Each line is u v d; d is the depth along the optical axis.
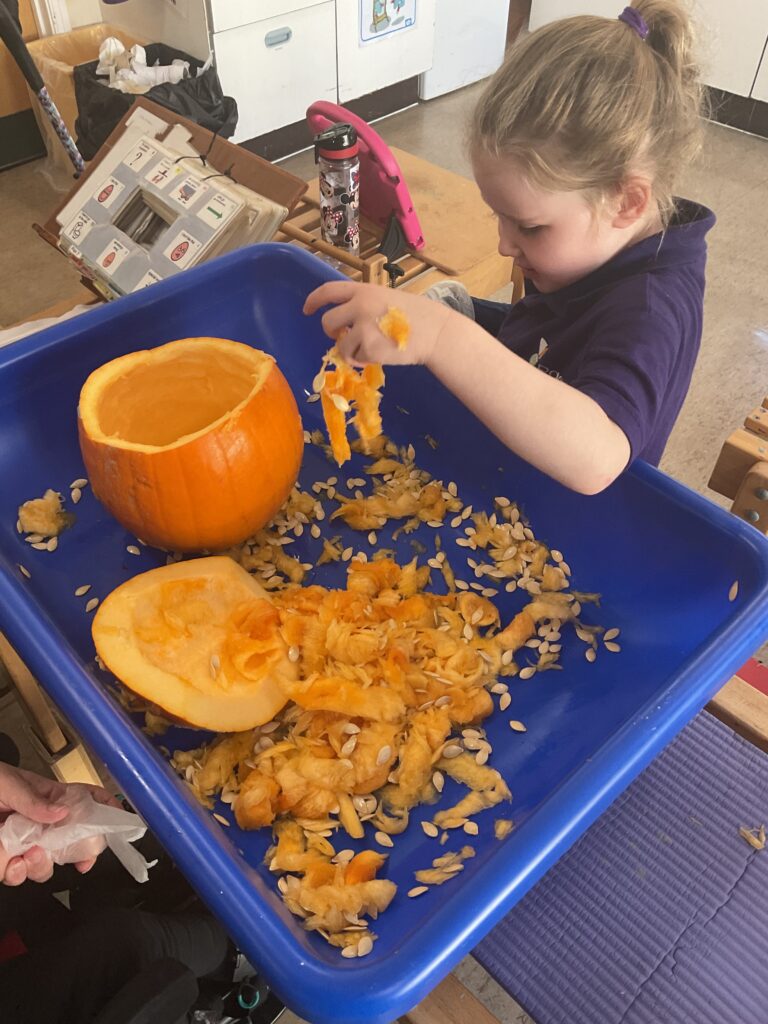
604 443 0.58
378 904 0.49
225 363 0.72
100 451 0.65
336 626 0.62
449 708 0.60
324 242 1.21
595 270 0.72
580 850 0.67
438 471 0.80
